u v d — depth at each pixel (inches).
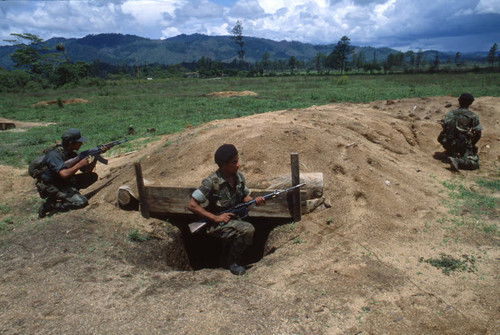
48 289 130.0
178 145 251.3
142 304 118.7
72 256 154.2
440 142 289.3
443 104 431.2
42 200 243.8
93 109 816.9
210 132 257.6
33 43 2645.2
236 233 139.3
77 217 189.8
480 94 670.5
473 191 225.9
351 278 127.0
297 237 160.9
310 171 200.5
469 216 185.3
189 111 650.2
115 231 175.8
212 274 142.6
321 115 320.8
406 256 143.3
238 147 217.2
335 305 112.5
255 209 169.0
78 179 212.7
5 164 339.9
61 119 685.9
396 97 727.7
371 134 293.7
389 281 124.8
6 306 120.9
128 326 107.5
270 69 6200.8
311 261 141.0
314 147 219.6
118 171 256.8
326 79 1839.3
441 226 171.9
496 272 131.4
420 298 115.4
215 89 1343.5
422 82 1193.4
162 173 223.1
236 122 296.7
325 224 166.6
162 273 142.1
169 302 119.3
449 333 100.5
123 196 190.9
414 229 167.2
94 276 138.6
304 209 171.3
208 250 204.5
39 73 2613.2
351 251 146.3
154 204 181.3
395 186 208.5
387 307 111.1
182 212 177.3
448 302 114.0
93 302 121.0
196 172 211.3
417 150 307.3
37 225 187.5
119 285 131.7
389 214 178.5
